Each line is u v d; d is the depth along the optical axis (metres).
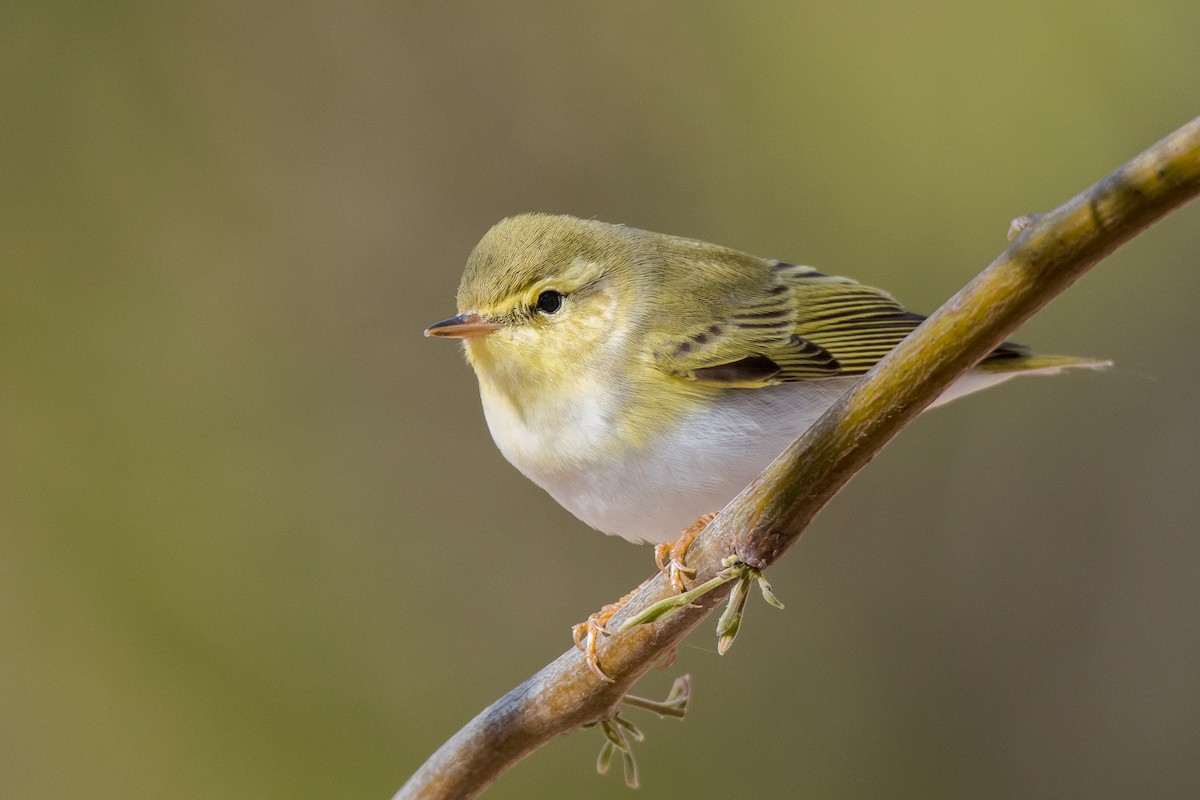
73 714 11.05
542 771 11.43
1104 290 13.12
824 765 12.02
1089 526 12.59
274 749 11.27
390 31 13.20
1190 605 12.13
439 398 12.80
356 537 12.32
